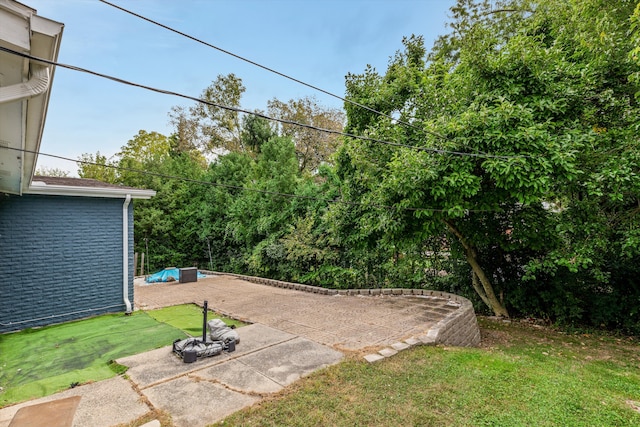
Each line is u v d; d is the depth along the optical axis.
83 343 4.57
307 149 18.75
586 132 4.94
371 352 3.98
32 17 1.66
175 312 6.39
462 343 5.20
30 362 3.89
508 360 4.20
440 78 7.19
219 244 13.50
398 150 6.12
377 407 2.85
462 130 4.88
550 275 6.66
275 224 10.84
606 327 6.36
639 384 3.74
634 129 4.80
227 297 7.76
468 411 2.87
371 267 8.79
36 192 5.42
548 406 3.03
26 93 1.94
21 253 5.41
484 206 5.33
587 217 5.58
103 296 6.20
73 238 5.91
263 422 2.59
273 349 4.10
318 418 2.65
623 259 6.06
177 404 2.83
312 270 9.56
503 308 7.17
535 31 6.40
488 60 5.12
